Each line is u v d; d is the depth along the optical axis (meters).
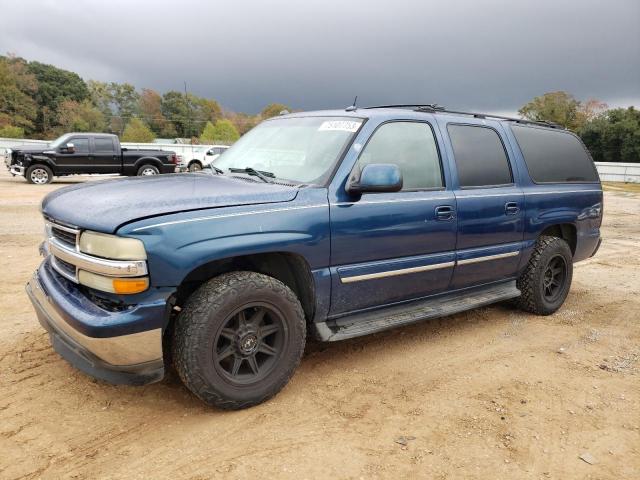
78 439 2.78
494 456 2.77
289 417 3.07
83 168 16.86
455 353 4.13
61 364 3.60
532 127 5.11
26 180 17.11
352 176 3.41
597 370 3.90
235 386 3.01
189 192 3.06
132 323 2.67
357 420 3.07
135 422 2.96
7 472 2.49
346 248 3.39
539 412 3.25
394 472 2.60
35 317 4.46
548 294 5.18
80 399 3.17
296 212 3.14
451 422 3.09
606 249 9.10
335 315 3.53
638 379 3.77
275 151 3.88
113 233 2.64
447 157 4.09
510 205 4.49
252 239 2.95
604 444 2.93
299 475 2.55
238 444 2.79
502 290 4.76
